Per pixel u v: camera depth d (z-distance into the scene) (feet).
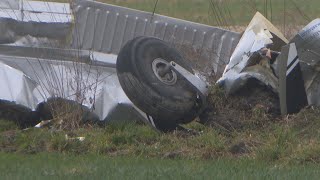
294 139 130.00
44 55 162.50
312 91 143.74
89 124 155.02
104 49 171.63
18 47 163.53
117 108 155.74
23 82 157.58
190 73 141.90
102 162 121.29
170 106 138.92
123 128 149.79
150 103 138.72
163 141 137.39
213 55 164.04
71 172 110.63
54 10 171.94
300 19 175.63
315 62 143.64
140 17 173.68
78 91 153.38
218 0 179.32
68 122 151.02
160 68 140.26
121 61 140.05
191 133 140.97
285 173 108.58
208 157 128.57
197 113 142.20
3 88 156.87
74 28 170.09
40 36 167.84
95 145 137.18
